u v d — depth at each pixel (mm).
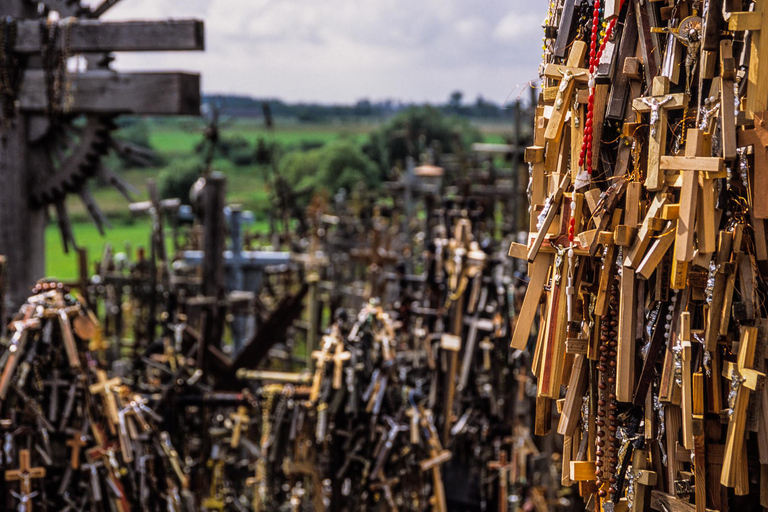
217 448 6379
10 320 6145
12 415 4516
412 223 19906
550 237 2617
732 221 2391
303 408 5758
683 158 2318
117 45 6992
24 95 7285
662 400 2453
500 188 18719
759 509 2469
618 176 2529
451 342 6133
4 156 7438
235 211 13258
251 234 21062
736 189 2404
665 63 2416
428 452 5586
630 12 2494
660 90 2365
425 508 5629
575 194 2535
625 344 2488
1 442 4484
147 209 11422
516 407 6277
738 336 2408
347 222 20781
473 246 6406
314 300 8172
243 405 6129
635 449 2559
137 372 7488
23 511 4418
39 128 7453
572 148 2578
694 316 2467
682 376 2395
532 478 6422
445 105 67375
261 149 21062
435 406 6215
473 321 6258
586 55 2590
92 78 7094
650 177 2391
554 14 2725
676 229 2373
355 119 124750
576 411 2643
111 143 7535
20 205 7508
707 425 2457
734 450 2357
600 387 2574
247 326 12805
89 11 7414
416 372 6801
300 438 5750
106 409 4836
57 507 4641
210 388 6438
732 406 2365
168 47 6941
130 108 7086
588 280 2639
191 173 30234
